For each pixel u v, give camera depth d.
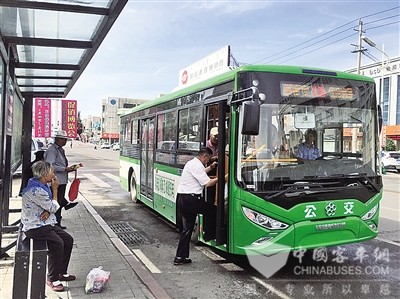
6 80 5.61
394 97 40.84
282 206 5.12
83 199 12.42
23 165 9.41
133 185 12.04
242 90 5.25
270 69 5.39
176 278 5.62
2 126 5.56
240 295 5.00
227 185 5.50
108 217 10.21
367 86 5.98
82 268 5.64
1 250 5.90
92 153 54.50
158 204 9.07
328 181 5.40
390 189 16.84
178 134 7.80
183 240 6.20
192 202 5.98
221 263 6.31
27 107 9.62
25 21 5.38
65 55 7.08
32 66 7.27
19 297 3.58
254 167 5.20
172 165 8.08
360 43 29.62
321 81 5.63
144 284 5.05
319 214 5.28
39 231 4.63
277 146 5.29
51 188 5.33
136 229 8.87
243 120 4.76
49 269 4.79
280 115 5.35
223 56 18.14
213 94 6.18
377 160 5.92
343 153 5.66
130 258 6.11
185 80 23.78
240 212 5.22
